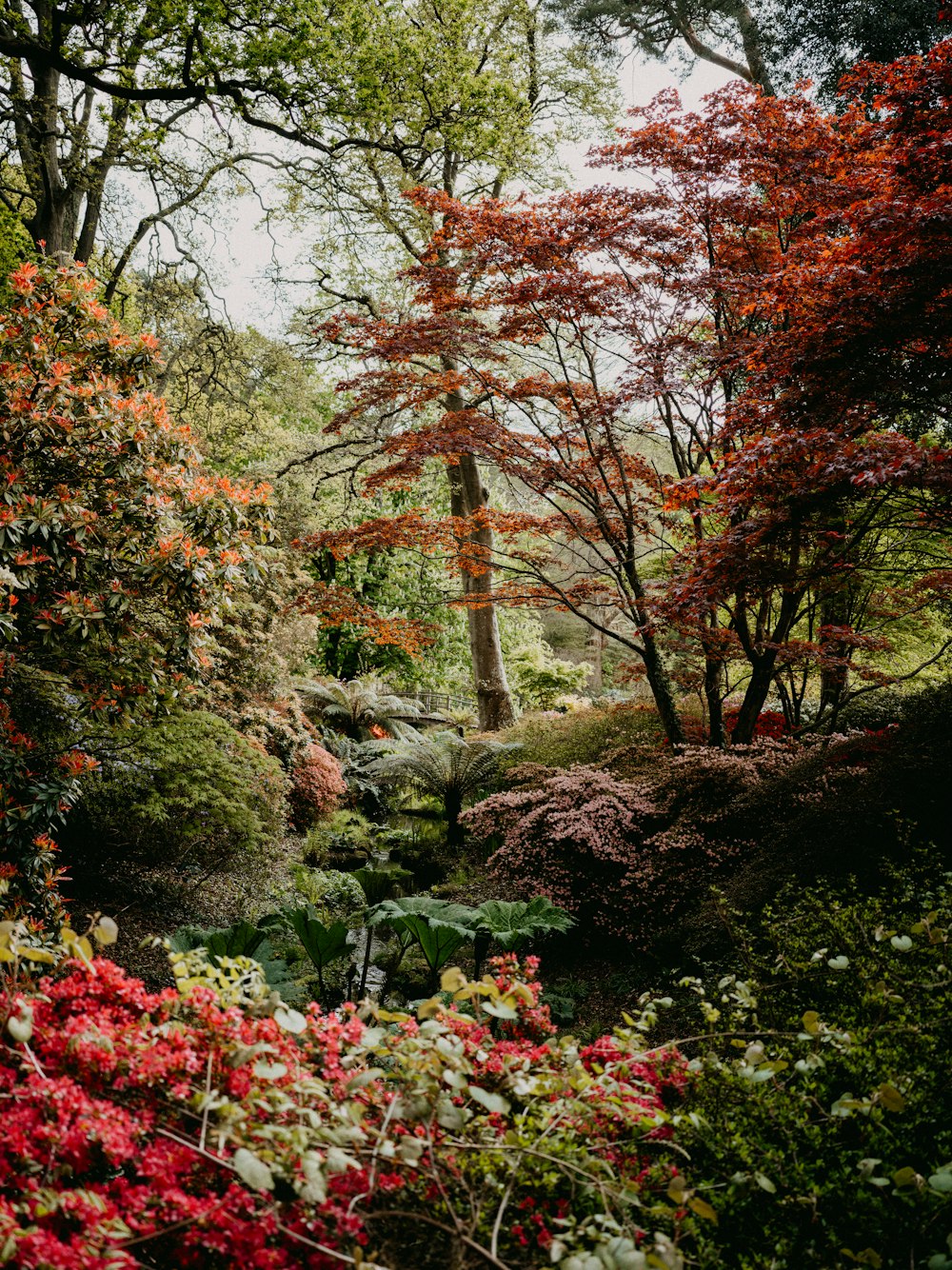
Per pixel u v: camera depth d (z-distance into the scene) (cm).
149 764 571
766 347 490
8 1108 145
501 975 247
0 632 370
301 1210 139
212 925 583
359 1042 181
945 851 398
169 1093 147
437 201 652
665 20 1152
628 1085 191
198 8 837
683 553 552
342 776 1174
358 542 825
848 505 592
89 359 461
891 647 684
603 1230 149
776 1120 198
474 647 1315
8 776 386
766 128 612
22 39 888
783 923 339
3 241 983
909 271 404
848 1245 167
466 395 1255
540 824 636
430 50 1044
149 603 459
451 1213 143
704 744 730
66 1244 122
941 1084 204
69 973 182
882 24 893
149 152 1077
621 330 649
